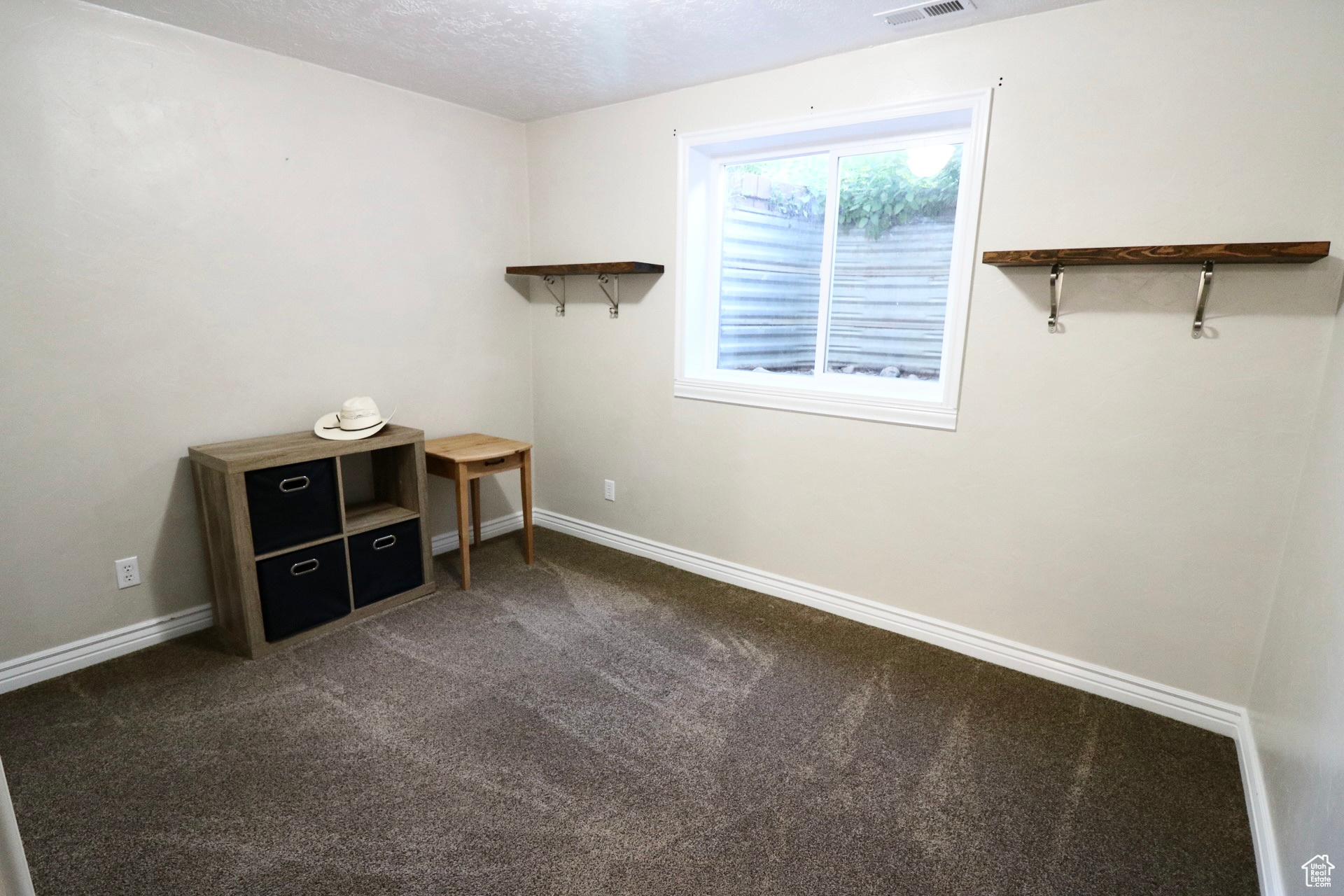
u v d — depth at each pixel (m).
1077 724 2.18
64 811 1.74
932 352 2.76
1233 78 1.88
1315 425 1.85
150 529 2.52
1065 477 2.30
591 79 2.84
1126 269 2.09
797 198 2.97
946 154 2.60
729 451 3.13
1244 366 1.96
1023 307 2.29
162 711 2.16
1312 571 1.65
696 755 2.01
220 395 2.63
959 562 2.57
